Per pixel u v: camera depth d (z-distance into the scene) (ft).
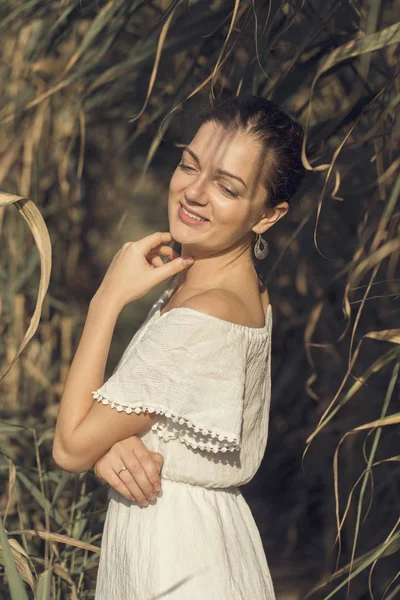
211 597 5.57
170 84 9.36
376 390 11.02
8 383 10.81
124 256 6.05
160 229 15.11
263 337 6.00
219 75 8.71
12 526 9.18
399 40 6.11
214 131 5.82
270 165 5.83
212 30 7.80
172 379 5.49
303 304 13.32
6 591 7.98
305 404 14.03
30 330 5.77
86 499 8.41
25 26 9.17
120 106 10.94
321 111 9.81
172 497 5.78
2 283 10.66
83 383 5.77
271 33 7.72
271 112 5.86
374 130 6.82
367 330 10.73
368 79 8.32
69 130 9.61
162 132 7.70
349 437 11.39
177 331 5.57
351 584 10.92
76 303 13.05
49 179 11.10
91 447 5.65
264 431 6.40
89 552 8.77
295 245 12.13
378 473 10.61
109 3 7.29
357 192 8.23
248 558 5.94
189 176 5.88
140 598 5.67
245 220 5.88
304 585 12.76
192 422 5.46
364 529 10.98
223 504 5.98
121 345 16.85
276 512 14.67
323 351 12.03
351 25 7.68
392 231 6.56
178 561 5.62
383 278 10.27
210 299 5.70
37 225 5.89
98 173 14.05
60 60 9.24
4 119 9.33
